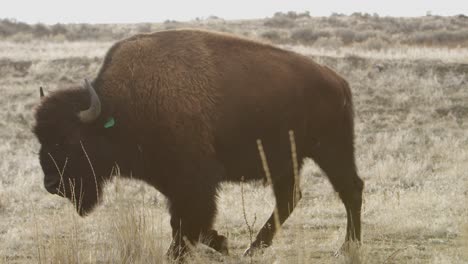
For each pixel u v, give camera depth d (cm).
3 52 5069
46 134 1198
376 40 6069
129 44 1246
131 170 1223
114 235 1056
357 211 1327
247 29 8300
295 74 1301
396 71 4159
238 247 1328
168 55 1223
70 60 4525
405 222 1424
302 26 8775
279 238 1329
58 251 1007
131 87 1204
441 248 1253
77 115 1205
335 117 1341
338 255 1209
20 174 2178
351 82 4022
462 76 4028
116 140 1214
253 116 1248
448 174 2145
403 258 1174
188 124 1180
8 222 1590
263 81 1262
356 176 1361
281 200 1352
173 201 1176
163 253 1127
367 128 3253
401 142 2888
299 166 1350
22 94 3856
